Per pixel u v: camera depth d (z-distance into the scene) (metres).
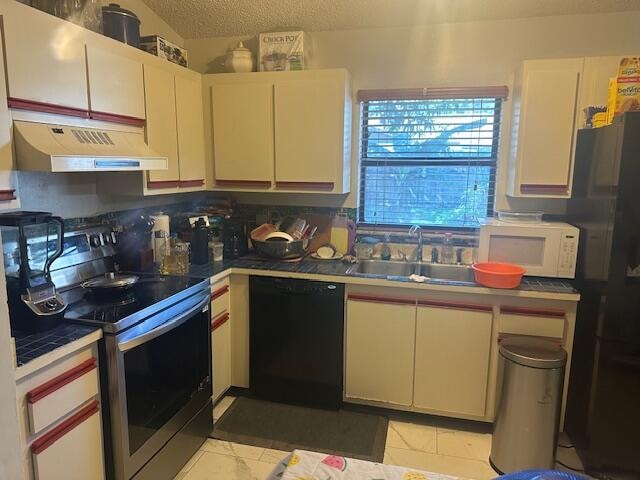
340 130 2.80
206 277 2.42
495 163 2.96
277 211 3.30
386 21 2.89
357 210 3.19
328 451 2.42
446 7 2.71
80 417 1.66
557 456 2.39
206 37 3.21
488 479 2.23
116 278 2.12
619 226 2.06
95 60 1.99
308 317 2.72
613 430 2.19
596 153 2.28
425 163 3.08
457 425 2.68
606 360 2.15
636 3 2.54
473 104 2.94
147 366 1.93
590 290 2.29
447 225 3.11
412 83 2.96
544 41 2.74
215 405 2.85
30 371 1.43
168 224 2.73
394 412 2.80
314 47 3.07
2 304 0.94
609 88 2.34
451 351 2.57
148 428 1.96
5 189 1.59
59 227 1.82
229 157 2.98
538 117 2.55
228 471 2.26
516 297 2.46
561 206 2.83
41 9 1.88
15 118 1.63
